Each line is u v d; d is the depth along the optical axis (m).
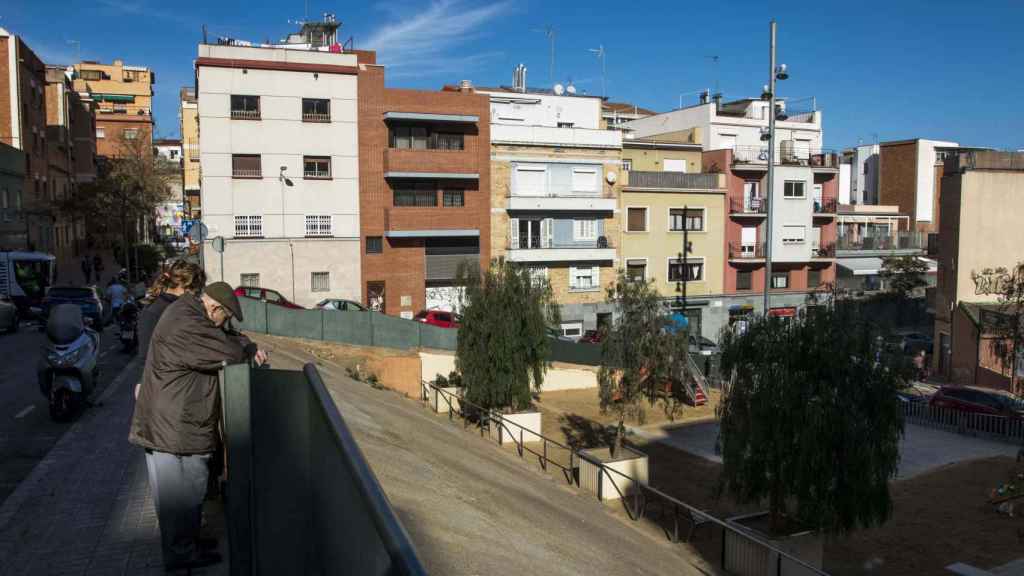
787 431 12.77
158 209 71.75
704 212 46.81
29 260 29.88
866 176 78.44
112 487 6.95
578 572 9.81
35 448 9.01
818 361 12.86
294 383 3.37
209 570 4.46
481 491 12.22
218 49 34.69
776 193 48.16
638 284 18.41
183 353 4.11
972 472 20.80
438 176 38.19
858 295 49.22
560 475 18.14
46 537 5.59
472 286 21.45
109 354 18.89
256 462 3.52
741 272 48.25
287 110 35.78
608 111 72.62
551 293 21.83
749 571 12.62
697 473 19.94
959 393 27.42
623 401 17.78
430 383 23.67
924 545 15.44
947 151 73.00
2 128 44.66
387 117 37.50
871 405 12.66
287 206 36.06
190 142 68.19
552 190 42.19
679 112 60.34
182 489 4.27
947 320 39.47
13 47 44.72
